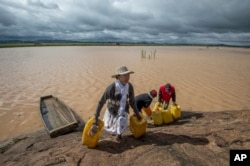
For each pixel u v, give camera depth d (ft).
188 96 36.73
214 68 71.36
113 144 15.38
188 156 13.47
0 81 47.55
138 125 15.65
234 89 41.68
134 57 105.70
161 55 127.24
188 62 88.99
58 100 30.27
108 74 55.16
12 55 114.83
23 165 13.97
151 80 48.39
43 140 19.92
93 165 12.82
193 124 21.52
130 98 14.79
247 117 23.12
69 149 15.33
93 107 31.09
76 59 92.68
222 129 17.75
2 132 23.71
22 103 32.86
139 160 13.15
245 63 92.22
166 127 21.15
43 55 115.24
